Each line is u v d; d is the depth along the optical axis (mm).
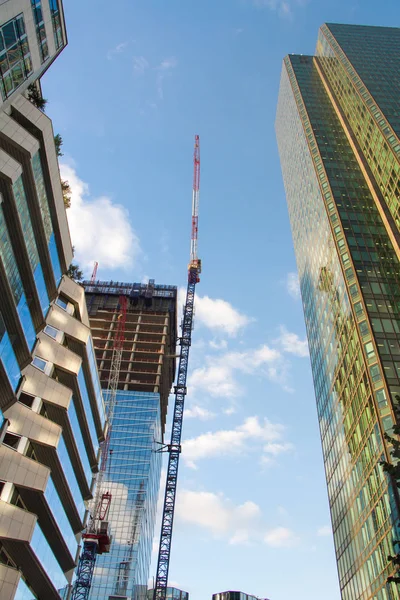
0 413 50406
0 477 49406
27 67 46281
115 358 173375
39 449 56438
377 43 175750
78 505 68500
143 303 192500
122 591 131500
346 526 90125
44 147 54281
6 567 47781
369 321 90812
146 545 154375
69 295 68688
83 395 70000
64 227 62688
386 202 118625
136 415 161625
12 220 48188
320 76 180750
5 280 46656
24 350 52562
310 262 134625
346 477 92000
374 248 108188
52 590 57625
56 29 51344
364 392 86125
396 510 68875
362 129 138750
